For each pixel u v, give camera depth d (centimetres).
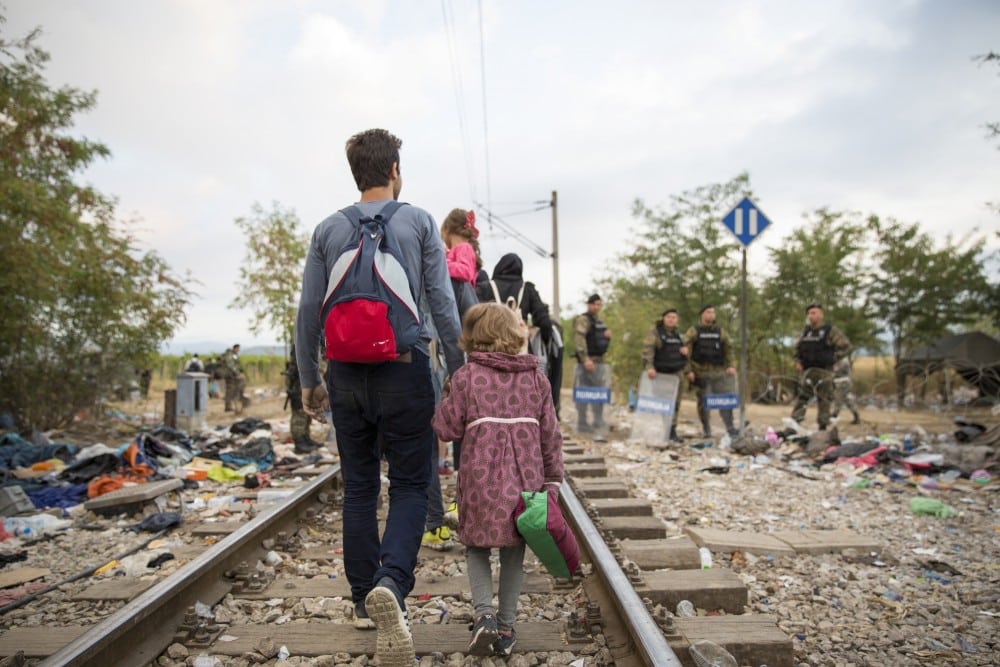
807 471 784
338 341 264
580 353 1123
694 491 686
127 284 1133
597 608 314
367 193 302
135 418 1338
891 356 2316
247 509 589
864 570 446
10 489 607
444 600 358
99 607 370
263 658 290
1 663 264
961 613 375
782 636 297
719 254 2258
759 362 2312
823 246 2302
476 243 503
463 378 293
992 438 802
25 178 1055
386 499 587
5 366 1060
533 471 285
